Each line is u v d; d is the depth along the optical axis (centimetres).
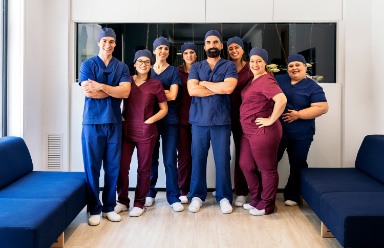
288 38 425
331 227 248
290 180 367
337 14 414
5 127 371
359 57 413
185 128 371
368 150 340
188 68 373
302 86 354
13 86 369
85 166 309
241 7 417
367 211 226
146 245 267
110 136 308
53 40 416
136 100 328
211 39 339
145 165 333
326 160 421
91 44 428
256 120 316
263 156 321
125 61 425
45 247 211
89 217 312
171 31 425
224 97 336
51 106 419
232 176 419
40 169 414
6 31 366
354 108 414
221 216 331
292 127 352
